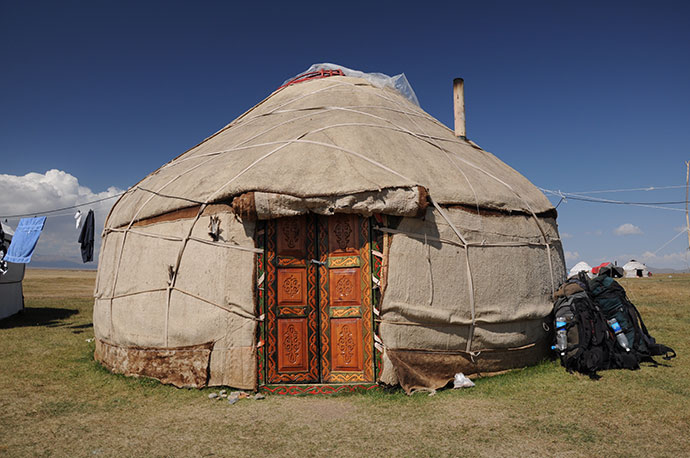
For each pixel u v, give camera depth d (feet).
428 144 22.35
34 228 27.63
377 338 17.26
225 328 17.76
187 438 13.07
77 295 74.43
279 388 17.28
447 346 18.34
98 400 16.87
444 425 13.73
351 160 18.60
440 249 18.33
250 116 27.55
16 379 19.80
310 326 17.84
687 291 59.98
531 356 20.86
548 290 21.77
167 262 19.17
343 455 11.71
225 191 17.95
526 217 21.57
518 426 13.57
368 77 30.94
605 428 13.32
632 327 20.81
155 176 23.72
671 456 11.44
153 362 19.03
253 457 11.69
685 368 19.88
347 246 17.94
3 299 41.37
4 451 12.34
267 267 17.72
